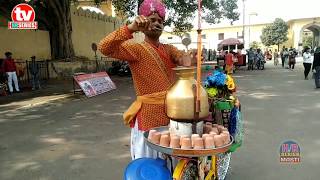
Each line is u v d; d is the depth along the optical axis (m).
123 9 19.88
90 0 29.88
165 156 2.79
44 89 13.84
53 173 4.48
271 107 8.63
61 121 7.67
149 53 2.71
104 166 4.70
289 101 9.55
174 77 2.86
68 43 19.52
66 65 18.41
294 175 4.23
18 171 4.60
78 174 4.43
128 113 2.88
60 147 5.64
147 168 2.61
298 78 16.56
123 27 2.46
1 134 6.63
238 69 24.48
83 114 8.41
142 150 2.87
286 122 6.93
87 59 21.16
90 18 23.56
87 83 11.80
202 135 2.44
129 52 2.63
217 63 3.78
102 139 6.05
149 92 2.77
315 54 12.44
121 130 6.66
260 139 5.74
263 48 51.97
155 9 2.67
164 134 2.46
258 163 4.65
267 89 12.38
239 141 3.54
